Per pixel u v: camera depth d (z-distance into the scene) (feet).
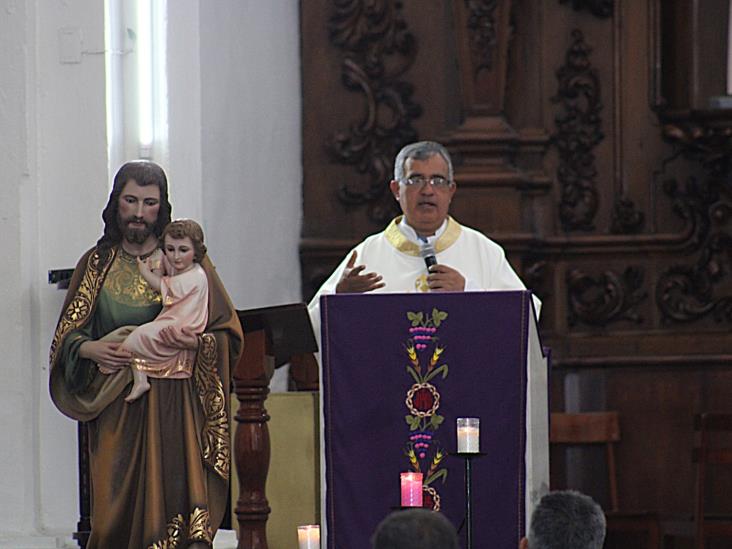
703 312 46.98
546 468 30.22
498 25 46.83
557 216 47.52
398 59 48.03
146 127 38.01
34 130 34.96
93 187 35.12
